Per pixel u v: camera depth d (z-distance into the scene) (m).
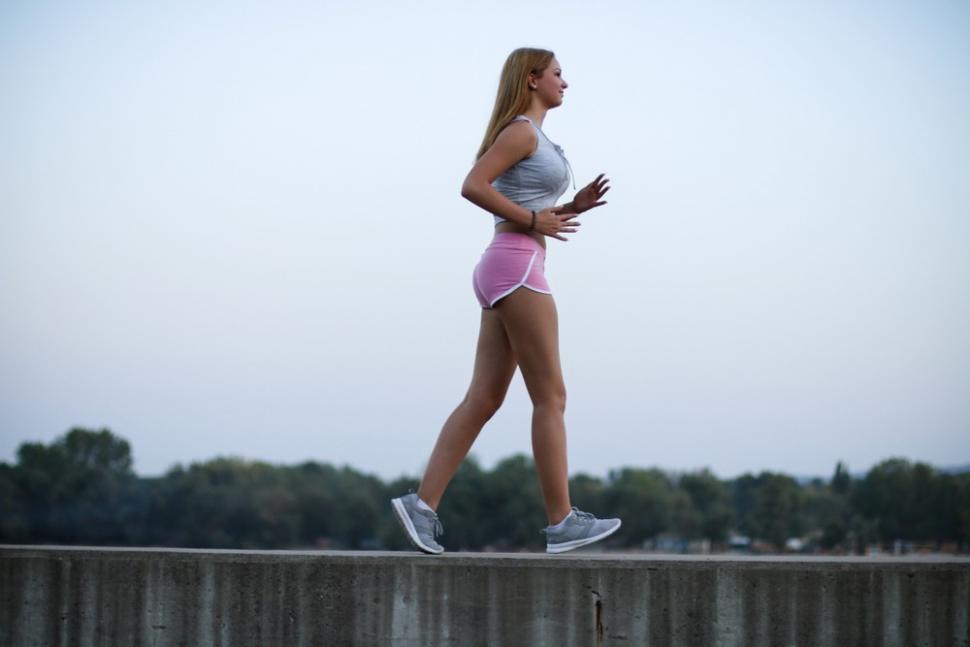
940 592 8.88
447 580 9.15
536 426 10.10
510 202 9.91
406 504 10.02
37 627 9.42
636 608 8.99
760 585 8.95
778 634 8.91
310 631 9.21
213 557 9.35
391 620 9.16
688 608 8.96
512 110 10.35
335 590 9.23
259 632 9.25
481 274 10.17
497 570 9.12
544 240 10.35
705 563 8.98
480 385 10.28
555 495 10.13
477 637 9.08
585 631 9.02
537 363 10.03
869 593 8.91
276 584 9.28
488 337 10.30
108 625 9.38
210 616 9.30
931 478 160.12
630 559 9.06
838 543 169.12
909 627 8.88
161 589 9.35
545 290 10.07
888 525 162.62
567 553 10.51
